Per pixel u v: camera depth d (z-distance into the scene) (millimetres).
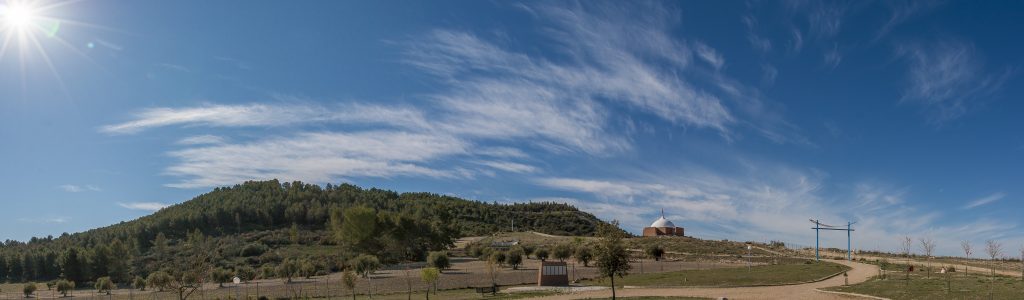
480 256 163625
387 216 183250
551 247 170125
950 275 87500
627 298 65625
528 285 90250
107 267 161125
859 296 63656
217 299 86312
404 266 142750
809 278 86375
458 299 73062
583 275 102500
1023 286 65750
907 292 64062
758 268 104750
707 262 130625
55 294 124938
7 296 119875
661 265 119250
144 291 117250
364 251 176875
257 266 177250
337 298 80562
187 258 191500
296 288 97188
